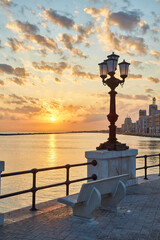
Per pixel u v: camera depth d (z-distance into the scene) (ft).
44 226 17.84
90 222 18.56
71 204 17.79
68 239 15.64
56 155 206.59
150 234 16.70
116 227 17.93
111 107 31.45
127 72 32.01
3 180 92.38
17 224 18.19
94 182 18.45
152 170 116.47
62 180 90.43
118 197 21.21
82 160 169.27
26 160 169.37
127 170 32.27
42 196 67.82
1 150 265.95
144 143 409.90
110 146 29.91
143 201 25.09
